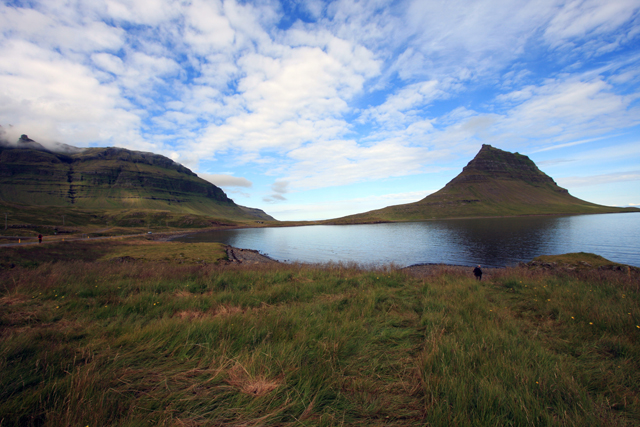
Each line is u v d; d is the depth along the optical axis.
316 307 7.40
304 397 3.35
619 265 18.19
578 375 3.78
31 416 2.88
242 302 8.22
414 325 6.33
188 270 14.08
